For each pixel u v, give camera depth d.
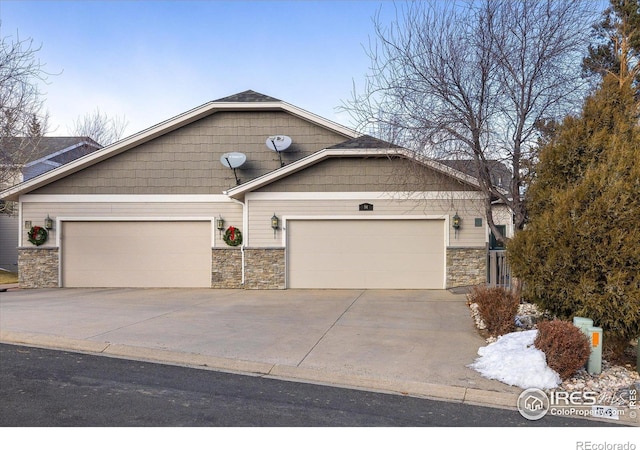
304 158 14.13
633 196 6.04
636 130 6.60
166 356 6.88
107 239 15.61
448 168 10.73
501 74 9.45
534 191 7.38
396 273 14.34
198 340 7.68
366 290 14.09
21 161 16.97
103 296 13.09
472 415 4.89
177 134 15.77
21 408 4.88
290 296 12.88
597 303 6.15
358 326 8.77
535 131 9.52
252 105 15.52
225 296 12.98
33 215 15.53
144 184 15.63
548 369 5.75
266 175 14.23
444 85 9.64
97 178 15.62
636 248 5.90
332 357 6.76
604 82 7.35
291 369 6.29
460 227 14.09
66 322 9.05
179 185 15.66
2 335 8.06
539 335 6.10
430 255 14.25
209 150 15.78
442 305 11.09
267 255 14.55
